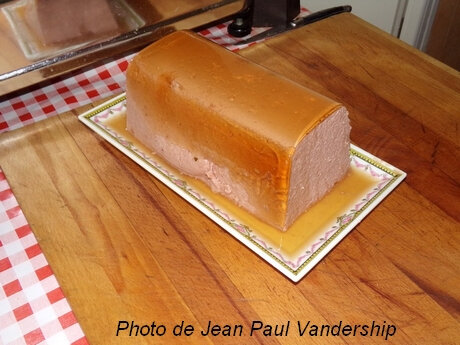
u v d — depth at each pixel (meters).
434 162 1.09
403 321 0.84
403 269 0.91
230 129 0.91
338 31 1.40
